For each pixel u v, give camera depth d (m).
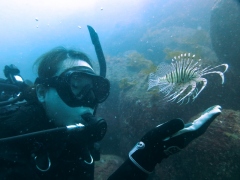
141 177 0.32
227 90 1.45
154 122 1.42
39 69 0.51
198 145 1.03
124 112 1.70
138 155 0.32
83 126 0.42
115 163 1.55
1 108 0.47
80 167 0.46
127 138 1.64
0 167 0.37
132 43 6.16
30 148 0.42
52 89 0.46
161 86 0.51
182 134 0.32
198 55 1.61
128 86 1.88
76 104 0.46
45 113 0.47
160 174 1.25
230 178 0.91
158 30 5.00
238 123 1.05
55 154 0.43
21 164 0.39
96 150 0.58
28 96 0.49
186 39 3.41
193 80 0.43
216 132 1.04
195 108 1.38
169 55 1.75
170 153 0.33
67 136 0.44
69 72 0.46
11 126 0.43
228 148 0.96
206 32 3.36
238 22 1.80
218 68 1.48
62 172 0.44
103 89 0.54
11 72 0.69
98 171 1.43
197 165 1.02
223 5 1.91
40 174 0.41
